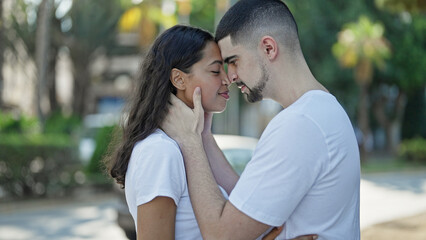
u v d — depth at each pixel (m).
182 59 2.06
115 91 32.72
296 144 1.78
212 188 1.92
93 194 11.37
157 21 22.23
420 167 23.05
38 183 10.60
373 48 24.67
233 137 7.94
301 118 1.80
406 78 28.97
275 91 2.01
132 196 1.96
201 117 2.04
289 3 24.94
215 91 2.11
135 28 22.12
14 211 9.73
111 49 26.80
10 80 22.86
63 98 31.06
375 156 32.06
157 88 2.05
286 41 1.97
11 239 7.61
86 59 25.92
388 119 33.84
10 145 10.06
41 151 10.48
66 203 10.66
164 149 1.91
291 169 1.77
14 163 10.16
